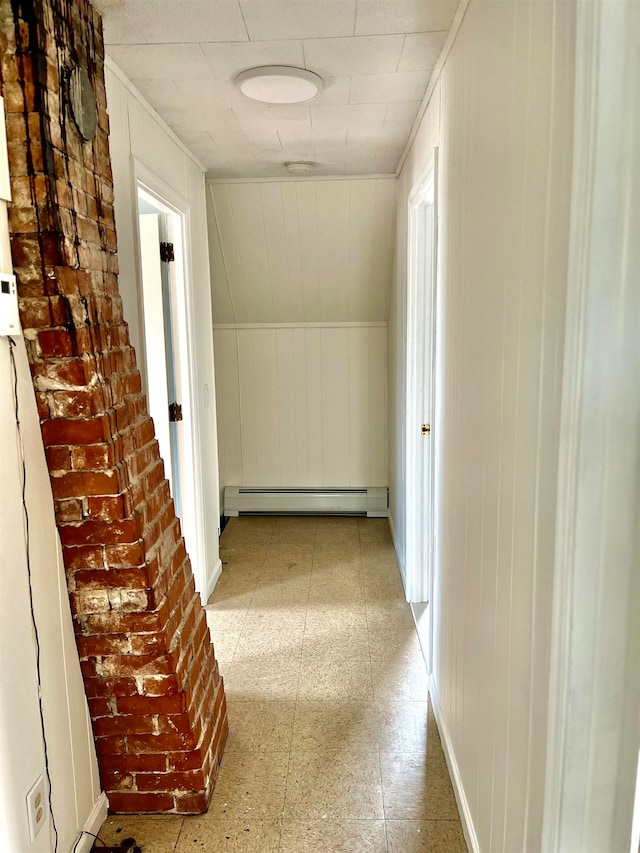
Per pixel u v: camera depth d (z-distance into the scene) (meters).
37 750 1.39
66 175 1.43
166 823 1.73
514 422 1.16
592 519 0.85
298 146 2.88
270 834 1.70
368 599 3.14
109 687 1.65
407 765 1.96
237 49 1.85
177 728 1.69
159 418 2.89
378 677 2.44
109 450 1.49
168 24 1.69
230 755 2.01
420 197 2.61
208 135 2.70
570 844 0.94
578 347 0.82
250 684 2.41
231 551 3.80
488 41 1.33
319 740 2.08
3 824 1.27
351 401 4.29
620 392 0.82
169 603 1.70
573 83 0.83
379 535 4.04
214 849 1.65
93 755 1.69
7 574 1.29
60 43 1.42
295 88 2.08
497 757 1.33
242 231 3.70
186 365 2.93
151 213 2.81
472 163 1.51
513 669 1.19
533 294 1.03
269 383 4.29
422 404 2.97
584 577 0.86
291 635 2.78
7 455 1.31
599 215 0.79
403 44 1.83
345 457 4.36
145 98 2.25
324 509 4.40
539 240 1.00
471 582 1.58
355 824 1.73
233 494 4.40
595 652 0.88
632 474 0.83
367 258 3.83
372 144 2.87
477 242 1.46
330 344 4.22
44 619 1.44
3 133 1.33
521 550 1.12
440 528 2.09
